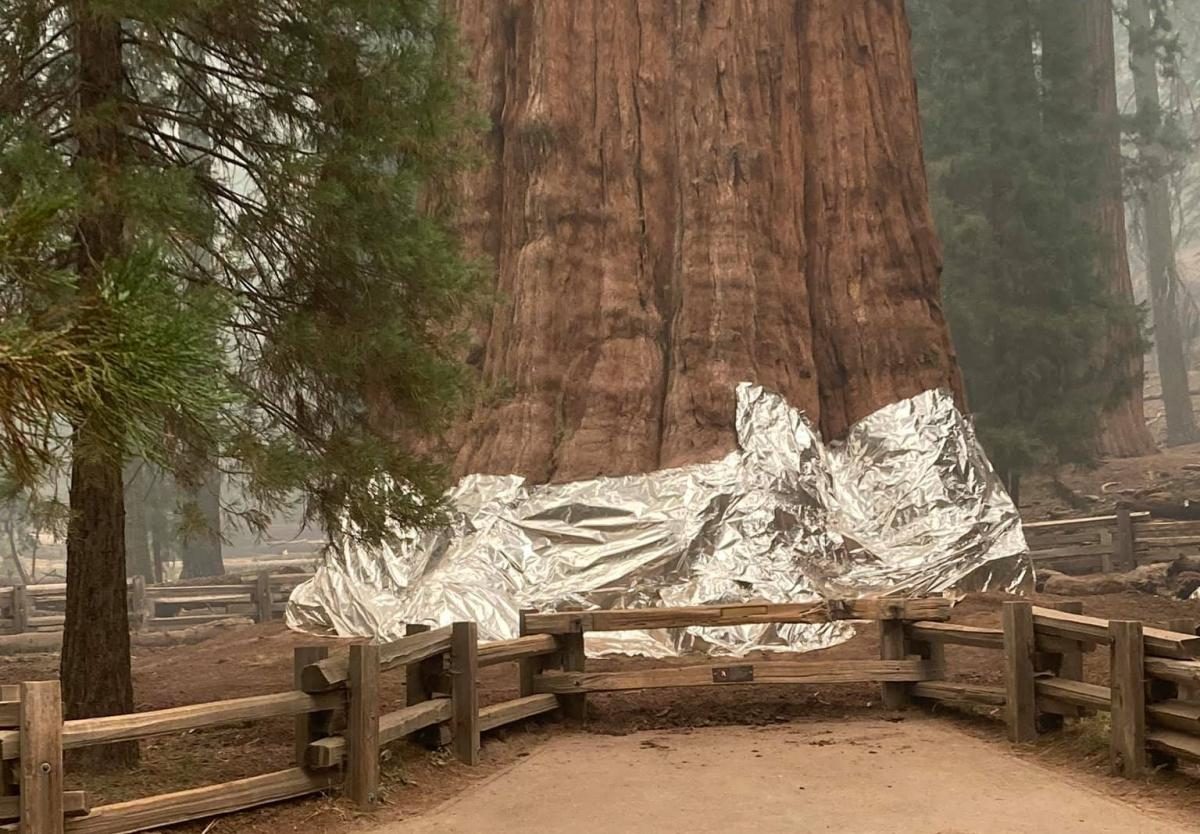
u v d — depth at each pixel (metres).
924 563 14.28
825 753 8.88
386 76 8.75
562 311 15.45
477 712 8.85
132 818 6.27
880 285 16.44
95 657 8.41
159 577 33.03
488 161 9.73
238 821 6.95
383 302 9.02
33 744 5.54
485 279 9.62
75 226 7.06
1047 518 27.00
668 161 16.19
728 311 15.42
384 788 7.80
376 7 8.71
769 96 16.33
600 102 16.08
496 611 13.09
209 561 33.22
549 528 14.06
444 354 9.53
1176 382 42.72
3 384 3.83
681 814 7.25
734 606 10.45
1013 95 29.91
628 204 15.94
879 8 17.52
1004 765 8.36
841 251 16.52
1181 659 7.57
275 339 8.70
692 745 9.35
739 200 15.75
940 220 28.66
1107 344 29.92
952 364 16.73
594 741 9.62
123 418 4.07
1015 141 29.14
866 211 16.59
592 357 15.42
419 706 8.49
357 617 13.73
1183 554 20.41
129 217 7.29
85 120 7.66
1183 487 27.78
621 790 7.89
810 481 14.70
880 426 15.74
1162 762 7.78
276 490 8.30
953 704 10.39
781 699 11.05
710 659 12.27
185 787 7.82
